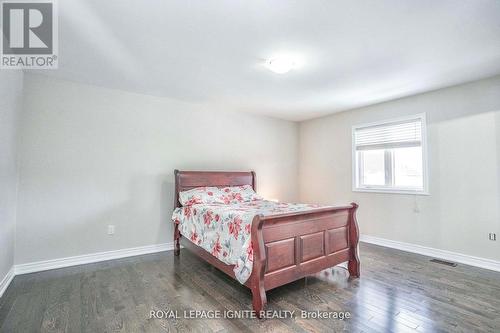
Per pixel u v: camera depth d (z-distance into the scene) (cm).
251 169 490
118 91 357
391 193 402
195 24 204
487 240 311
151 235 377
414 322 195
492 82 310
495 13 188
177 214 367
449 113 344
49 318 199
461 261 329
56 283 263
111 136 349
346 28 209
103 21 200
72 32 216
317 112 482
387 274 290
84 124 330
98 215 336
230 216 256
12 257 275
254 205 349
